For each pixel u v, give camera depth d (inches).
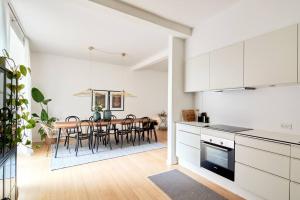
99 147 184.1
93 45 179.0
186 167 129.6
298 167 66.1
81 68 237.8
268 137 78.0
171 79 137.7
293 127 85.4
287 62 78.1
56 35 152.6
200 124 121.9
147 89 295.6
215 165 101.4
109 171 121.3
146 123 215.2
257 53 90.0
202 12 114.7
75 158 146.8
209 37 123.1
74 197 88.4
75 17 119.9
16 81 84.5
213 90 120.8
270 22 89.4
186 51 142.9
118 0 101.7
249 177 83.3
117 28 137.4
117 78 266.2
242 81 97.1
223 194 93.2
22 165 130.3
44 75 214.5
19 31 135.9
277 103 92.0
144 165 133.6
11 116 77.4
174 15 118.6
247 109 107.0
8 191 74.5
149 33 147.0
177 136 134.7
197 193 93.8
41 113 192.4
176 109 138.9
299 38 74.5
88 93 223.5
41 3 103.2
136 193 93.0
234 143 91.0
